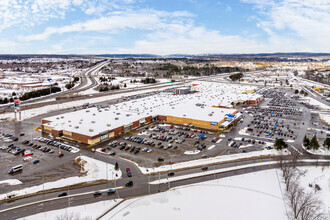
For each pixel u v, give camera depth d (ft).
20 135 378.94
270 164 279.28
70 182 233.96
